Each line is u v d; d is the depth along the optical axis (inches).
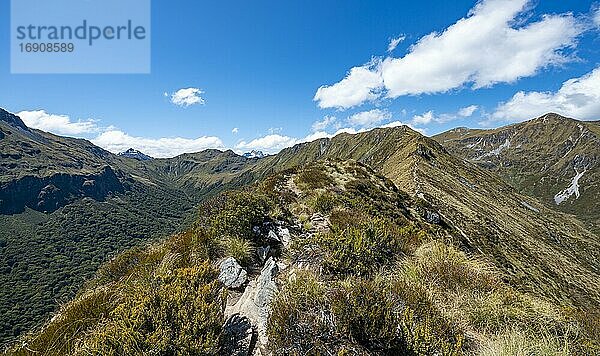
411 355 180.4
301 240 364.8
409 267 289.9
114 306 279.6
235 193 528.4
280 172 1112.2
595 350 200.8
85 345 199.5
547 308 248.7
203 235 397.4
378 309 194.2
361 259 293.0
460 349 181.6
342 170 1236.5
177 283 249.1
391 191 1224.2
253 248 387.5
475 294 253.1
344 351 175.2
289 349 185.5
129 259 523.8
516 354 183.9
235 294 294.0
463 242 1163.9
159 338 183.3
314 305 204.5
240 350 205.5
